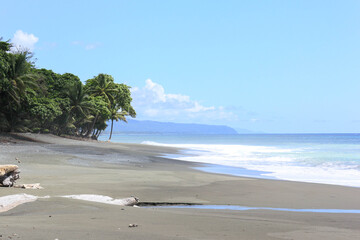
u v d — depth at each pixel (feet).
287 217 30.09
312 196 46.34
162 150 171.53
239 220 25.18
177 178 59.62
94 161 89.76
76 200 29.45
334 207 38.99
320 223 26.84
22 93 164.76
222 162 108.58
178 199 40.65
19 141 155.22
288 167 92.17
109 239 16.06
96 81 275.39
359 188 53.42
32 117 189.67
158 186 49.49
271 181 59.98
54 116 191.21
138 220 22.67
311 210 36.73
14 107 175.22
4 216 22.98
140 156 119.14
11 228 18.11
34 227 18.61
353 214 33.32
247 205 38.91
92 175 57.57
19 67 158.71
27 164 69.92
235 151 169.89
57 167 68.28
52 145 149.89
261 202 41.11
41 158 84.58
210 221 23.94
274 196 45.62
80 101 227.61
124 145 207.92
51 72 231.09
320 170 84.53
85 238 16.03
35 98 185.26
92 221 21.44
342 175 74.79
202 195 44.27
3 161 71.61
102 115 262.47
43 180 48.91
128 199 35.86
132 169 75.82
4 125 176.65
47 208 25.72
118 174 60.90
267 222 25.20
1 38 155.22
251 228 21.66
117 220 22.21
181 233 18.70
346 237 19.76
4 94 165.37
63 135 236.22
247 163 104.83
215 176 65.72
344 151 158.81
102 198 34.24
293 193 48.24
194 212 31.27
